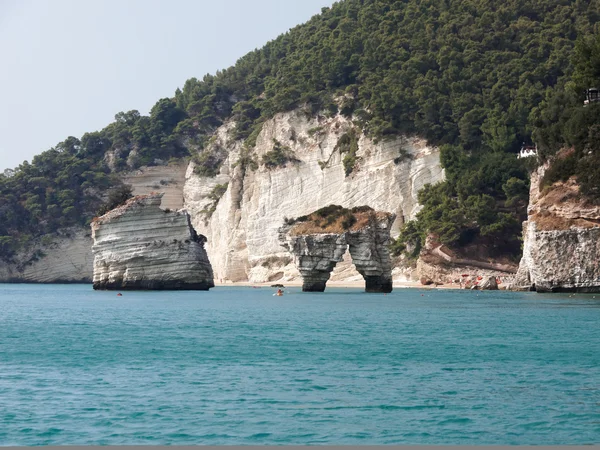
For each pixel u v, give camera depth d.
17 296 118.50
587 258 88.88
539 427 29.20
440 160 151.88
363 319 65.50
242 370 39.41
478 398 33.31
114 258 108.69
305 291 109.94
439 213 142.12
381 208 162.00
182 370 39.47
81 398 33.47
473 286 122.38
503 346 47.06
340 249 103.81
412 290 122.62
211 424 29.64
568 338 50.47
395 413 31.06
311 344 48.66
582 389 34.84
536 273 93.75
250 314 71.94
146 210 109.25
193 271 111.25
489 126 151.38
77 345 48.97
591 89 102.81
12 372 39.16
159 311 76.88
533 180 101.44
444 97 161.00
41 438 28.02
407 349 46.16
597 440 27.73
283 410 31.55
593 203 89.19
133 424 29.66
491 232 133.12
